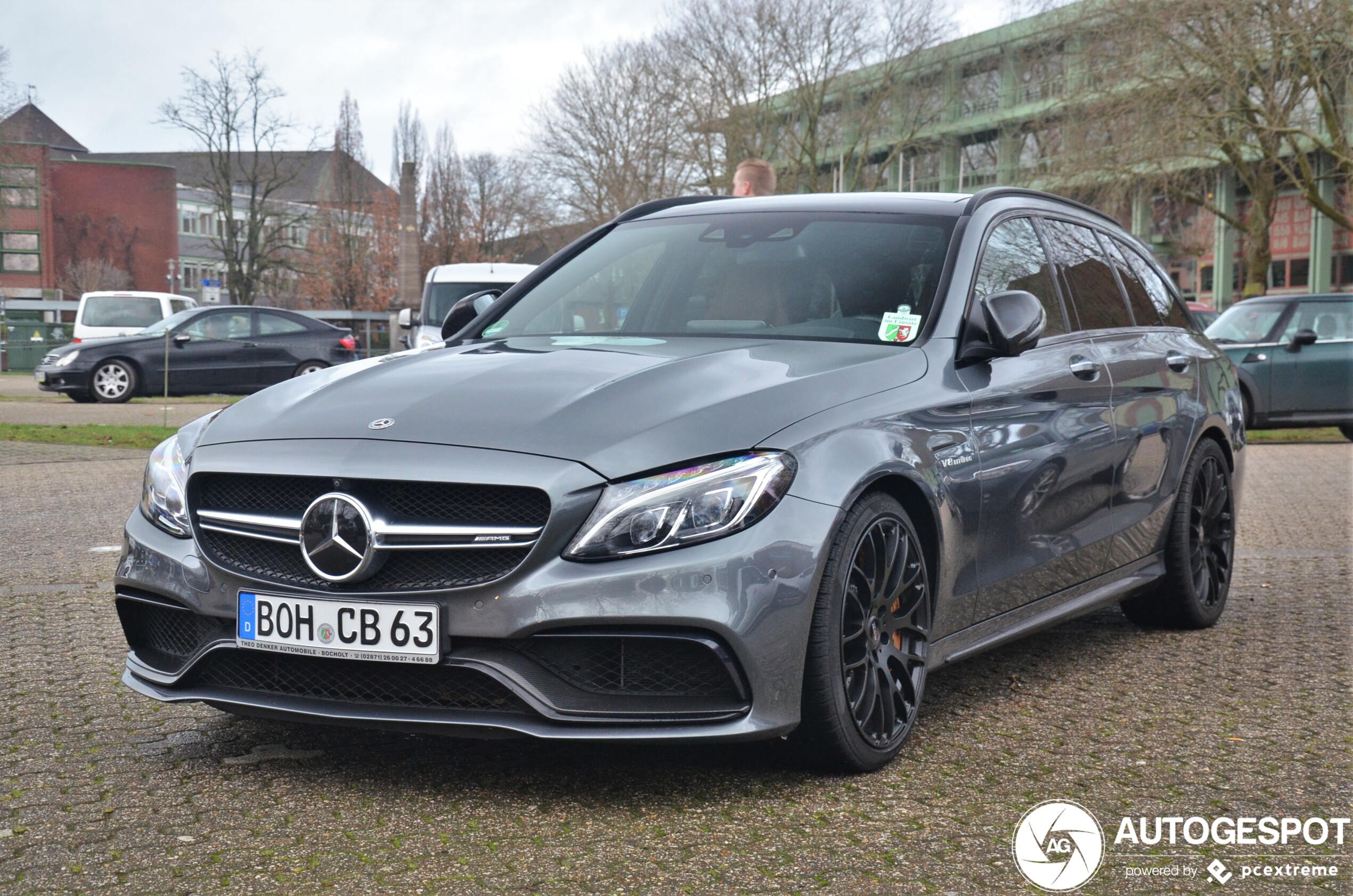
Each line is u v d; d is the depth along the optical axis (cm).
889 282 392
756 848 272
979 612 368
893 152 4462
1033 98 2909
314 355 2083
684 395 312
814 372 332
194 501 321
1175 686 414
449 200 8188
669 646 290
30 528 755
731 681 289
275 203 6334
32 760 331
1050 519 400
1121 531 450
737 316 395
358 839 276
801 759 317
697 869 260
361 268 7688
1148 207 3009
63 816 289
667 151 4500
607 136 4728
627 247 452
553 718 285
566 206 4994
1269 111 2395
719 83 4338
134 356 1978
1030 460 385
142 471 1062
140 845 272
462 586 287
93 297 2567
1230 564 527
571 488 286
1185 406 495
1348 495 939
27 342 4075
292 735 354
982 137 4275
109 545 693
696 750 339
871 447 317
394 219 7912
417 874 256
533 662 288
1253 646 477
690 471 291
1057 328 434
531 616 284
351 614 295
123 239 8650
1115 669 438
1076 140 2633
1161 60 2495
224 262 6272
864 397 330
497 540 287
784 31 4309
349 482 298
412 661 290
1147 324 506
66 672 425
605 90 4744
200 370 2002
